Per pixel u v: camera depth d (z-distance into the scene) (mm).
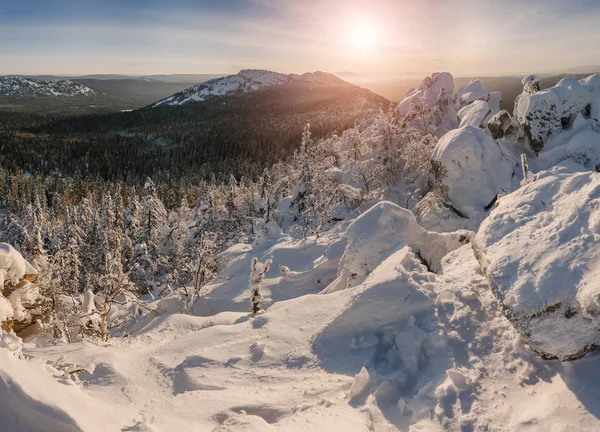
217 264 32438
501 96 40531
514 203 10375
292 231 39156
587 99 24094
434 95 46281
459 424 6957
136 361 11180
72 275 43594
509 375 7848
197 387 9258
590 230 7887
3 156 156125
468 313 9633
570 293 7227
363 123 69312
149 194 54750
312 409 7551
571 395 6828
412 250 15562
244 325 12430
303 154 43625
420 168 34562
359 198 35438
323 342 10172
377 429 7039
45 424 5379
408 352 8914
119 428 6445
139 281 40500
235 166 152500
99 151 182750
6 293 20844
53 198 104812
